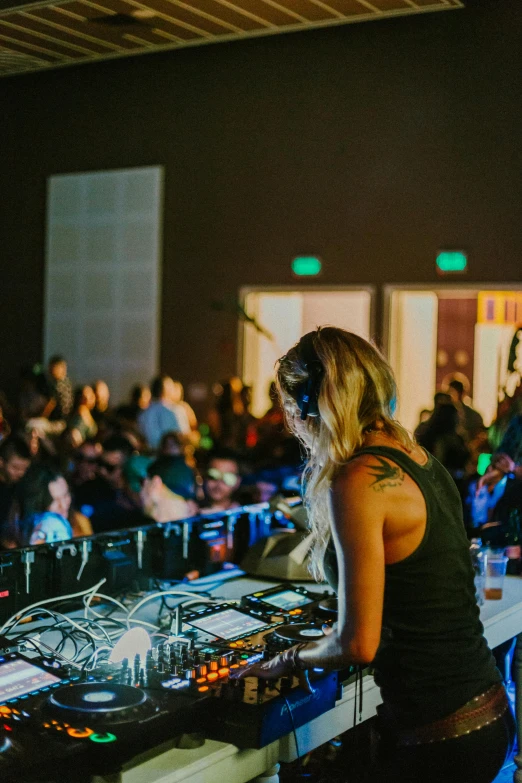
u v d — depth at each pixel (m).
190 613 2.20
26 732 1.49
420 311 8.12
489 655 1.69
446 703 1.59
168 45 6.31
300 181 8.51
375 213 8.14
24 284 10.11
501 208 7.57
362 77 8.12
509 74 7.46
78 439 5.71
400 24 7.88
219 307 8.96
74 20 5.71
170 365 9.27
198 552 2.84
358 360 1.64
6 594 2.27
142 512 4.20
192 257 9.12
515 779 2.63
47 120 9.90
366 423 1.64
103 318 9.65
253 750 1.73
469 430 6.88
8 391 10.20
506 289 7.57
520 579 2.99
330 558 1.69
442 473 1.72
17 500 3.65
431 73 7.79
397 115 7.97
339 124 8.27
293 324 8.73
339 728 1.96
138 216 9.40
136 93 9.34
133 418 6.67
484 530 3.30
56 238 9.91
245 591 2.66
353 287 8.27
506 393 4.05
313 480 1.70
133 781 1.51
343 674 1.94
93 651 2.00
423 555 1.58
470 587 1.67
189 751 1.64
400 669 1.62
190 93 9.03
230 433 7.54
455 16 7.63
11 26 5.82
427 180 7.88
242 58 8.71
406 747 1.62
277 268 8.67
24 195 10.07
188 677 1.76
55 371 8.12
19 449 3.97
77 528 3.60
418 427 5.89
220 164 8.92
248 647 1.97
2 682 1.69
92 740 1.46
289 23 5.95
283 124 8.55
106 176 9.57
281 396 1.76
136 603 2.53
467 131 7.67
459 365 7.98
